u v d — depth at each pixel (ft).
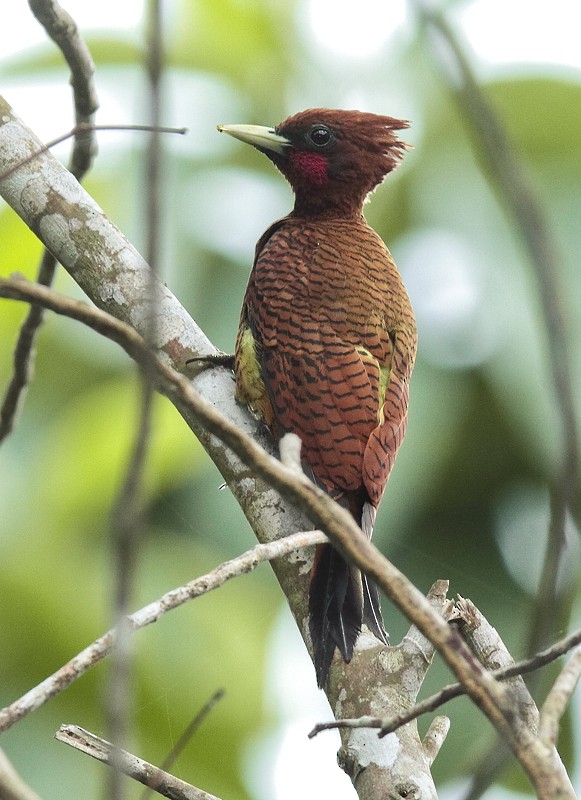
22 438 39.75
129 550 14.85
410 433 37.83
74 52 30.01
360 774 22.84
